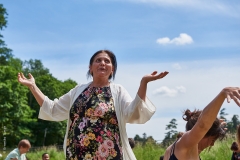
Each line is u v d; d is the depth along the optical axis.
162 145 17.75
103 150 3.77
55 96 66.69
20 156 8.30
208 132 3.03
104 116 3.84
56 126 64.25
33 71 84.31
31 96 65.12
